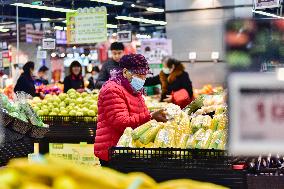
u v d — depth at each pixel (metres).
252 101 1.66
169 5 16.39
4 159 4.87
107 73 9.02
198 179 3.63
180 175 3.68
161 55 17.03
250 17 1.74
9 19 31.11
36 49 31.34
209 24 15.84
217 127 4.11
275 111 1.63
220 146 3.86
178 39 16.33
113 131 4.87
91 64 29.41
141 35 30.39
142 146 4.05
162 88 11.09
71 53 27.67
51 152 7.09
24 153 5.20
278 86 1.64
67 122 7.35
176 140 4.07
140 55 4.99
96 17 14.88
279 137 1.63
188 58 16.20
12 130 4.91
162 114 4.66
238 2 15.35
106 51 29.20
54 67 30.81
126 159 3.81
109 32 31.66
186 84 10.95
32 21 29.20
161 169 3.73
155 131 4.10
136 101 4.94
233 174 3.54
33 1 15.95
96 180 1.58
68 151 7.05
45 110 7.44
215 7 15.70
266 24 1.72
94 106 7.42
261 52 1.71
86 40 14.97
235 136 1.66
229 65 1.71
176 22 16.33
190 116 4.79
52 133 7.06
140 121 4.78
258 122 1.66
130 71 4.90
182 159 3.69
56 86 14.40
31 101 7.81
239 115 1.66
